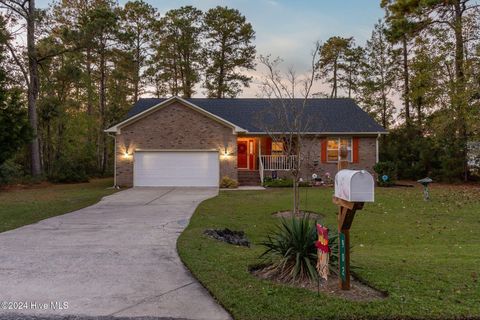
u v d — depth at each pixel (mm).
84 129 27781
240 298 3816
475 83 17500
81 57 25500
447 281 4246
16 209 10992
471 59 18094
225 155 18656
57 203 12406
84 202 12578
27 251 5945
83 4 26172
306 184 18609
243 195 14727
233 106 22531
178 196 14359
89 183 21891
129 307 3742
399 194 14961
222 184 18156
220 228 8078
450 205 12031
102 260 5426
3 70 19375
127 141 18516
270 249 4906
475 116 17344
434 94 20391
